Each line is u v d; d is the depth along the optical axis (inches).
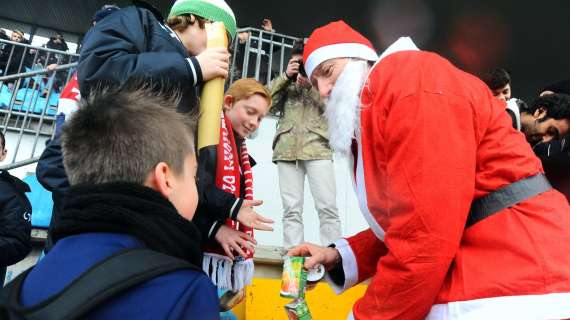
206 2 66.2
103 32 57.3
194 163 38.1
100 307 27.4
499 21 467.8
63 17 489.7
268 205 174.7
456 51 512.1
